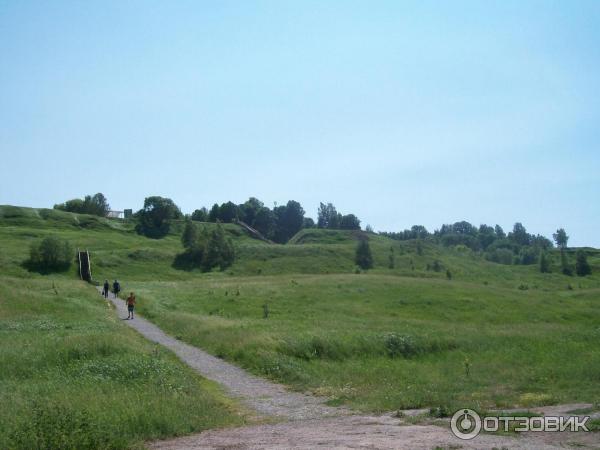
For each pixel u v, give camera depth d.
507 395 19.17
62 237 126.19
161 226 161.12
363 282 66.25
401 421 14.02
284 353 26.58
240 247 124.06
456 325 43.69
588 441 11.30
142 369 19.44
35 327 30.70
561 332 39.38
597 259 150.75
